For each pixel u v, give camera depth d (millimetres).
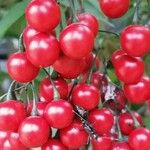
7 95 138
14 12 170
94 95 133
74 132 130
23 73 128
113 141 142
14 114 130
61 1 143
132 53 133
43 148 132
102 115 135
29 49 123
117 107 148
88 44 122
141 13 180
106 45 190
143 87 141
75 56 122
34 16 122
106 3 145
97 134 136
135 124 145
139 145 139
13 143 132
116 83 154
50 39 123
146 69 211
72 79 137
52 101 129
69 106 128
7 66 131
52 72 135
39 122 128
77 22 131
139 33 132
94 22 134
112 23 180
